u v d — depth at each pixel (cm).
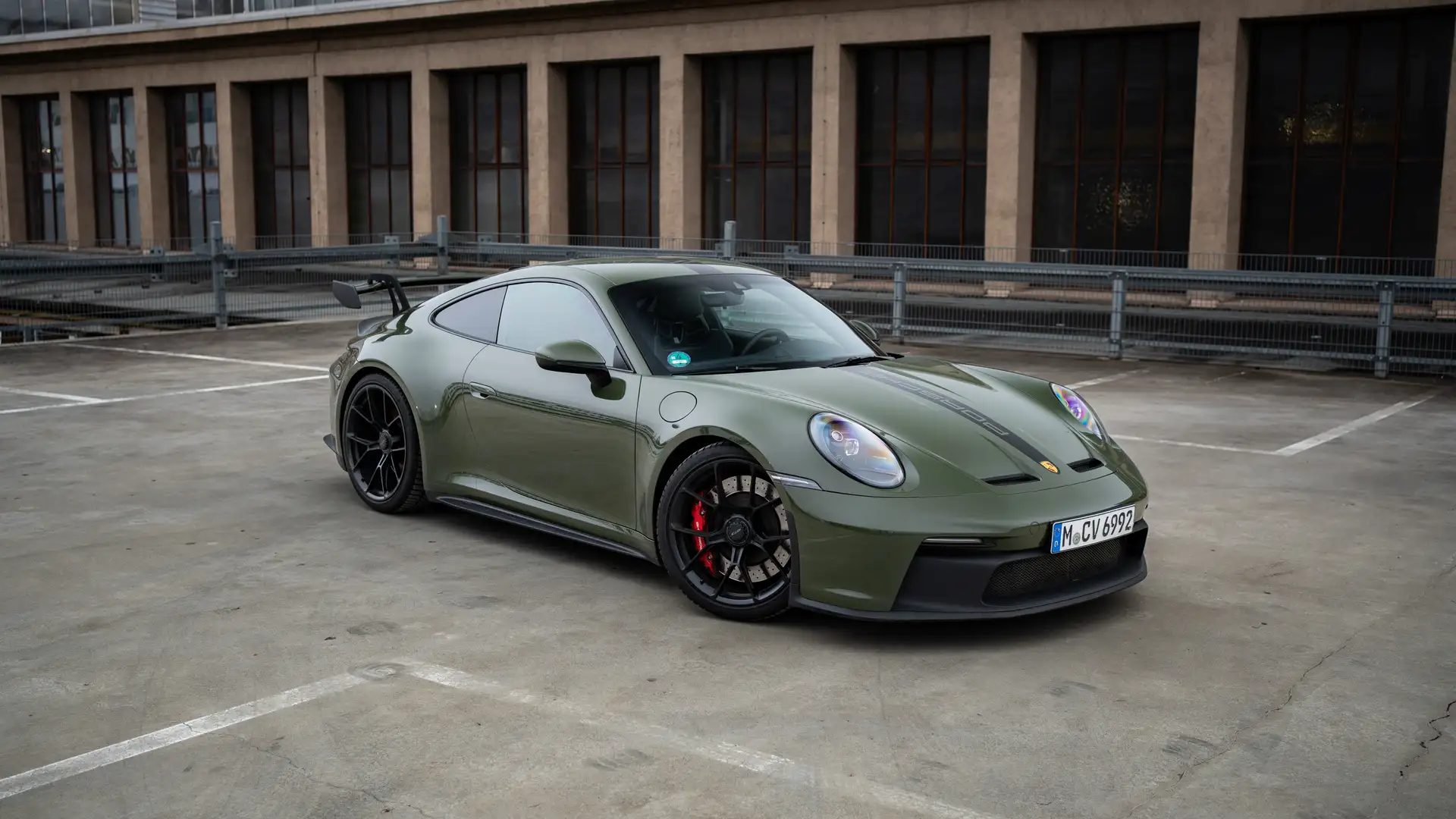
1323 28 1789
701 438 433
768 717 343
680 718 342
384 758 315
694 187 2373
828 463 400
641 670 378
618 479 459
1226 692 363
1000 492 398
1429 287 1069
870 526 389
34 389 956
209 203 3147
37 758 315
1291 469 689
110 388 962
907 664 384
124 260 1369
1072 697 359
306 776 306
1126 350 1287
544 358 457
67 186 3347
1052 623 424
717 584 433
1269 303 1148
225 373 1052
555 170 2514
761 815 286
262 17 2834
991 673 378
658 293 496
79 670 376
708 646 399
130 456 702
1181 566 495
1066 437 445
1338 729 337
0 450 716
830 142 2175
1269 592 462
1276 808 292
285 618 424
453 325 549
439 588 460
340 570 483
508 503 508
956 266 1334
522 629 415
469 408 520
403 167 2805
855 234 2241
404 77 2767
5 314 1351
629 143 2470
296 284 1538
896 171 2186
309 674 373
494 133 2638
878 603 393
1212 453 735
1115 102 1970
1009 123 1991
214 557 500
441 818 284
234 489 620
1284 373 1126
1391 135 1756
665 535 437
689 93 2336
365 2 2662
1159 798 296
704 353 472
